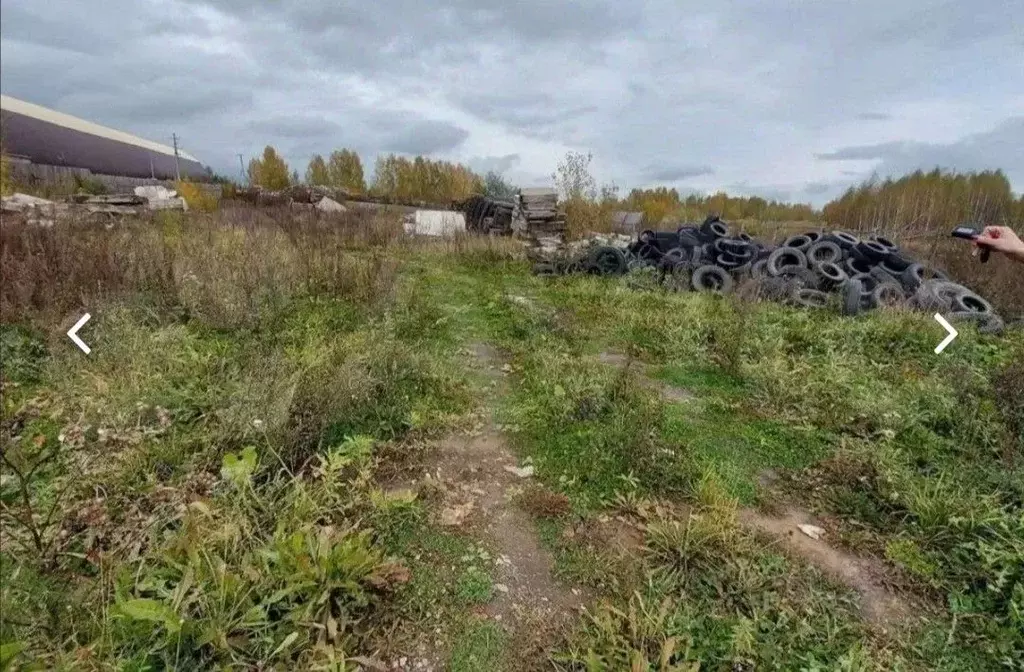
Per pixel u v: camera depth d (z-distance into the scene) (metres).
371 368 4.29
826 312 6.98
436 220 17.78
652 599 2.25
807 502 3.07
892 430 3.76
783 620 2.15
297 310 6.05
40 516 2.52
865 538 2.73
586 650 2.01
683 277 9.03
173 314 5.32
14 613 1.94
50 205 9.41
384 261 8.59
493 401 4.29
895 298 7.39
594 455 3.40
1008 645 2.08
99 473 2.83
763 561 2.50
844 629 2.16
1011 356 5.41
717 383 4.82
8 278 5.02
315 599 2.02
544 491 3.07
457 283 9.11
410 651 2.01
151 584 1.99
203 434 3.28
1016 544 2.48
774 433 3.85
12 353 4.21
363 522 2.66
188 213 14.89
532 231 15.31
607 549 2.60
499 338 6.05
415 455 3.38
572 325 6.45
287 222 13.11
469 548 2.57
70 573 2.25
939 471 3.29
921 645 2.12
